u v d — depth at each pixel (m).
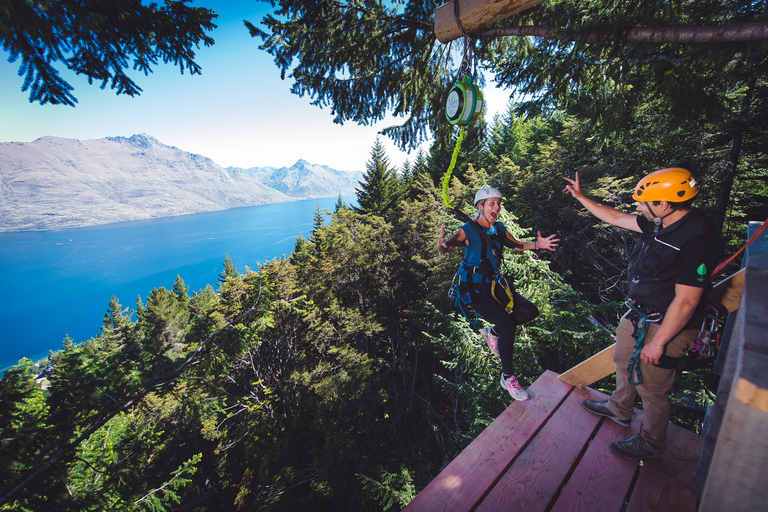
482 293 2.56
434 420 19.41
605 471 2.06
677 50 2.33
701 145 10.84
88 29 2.35
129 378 10.78
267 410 23.11
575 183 2.44
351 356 20.11
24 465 7.60
